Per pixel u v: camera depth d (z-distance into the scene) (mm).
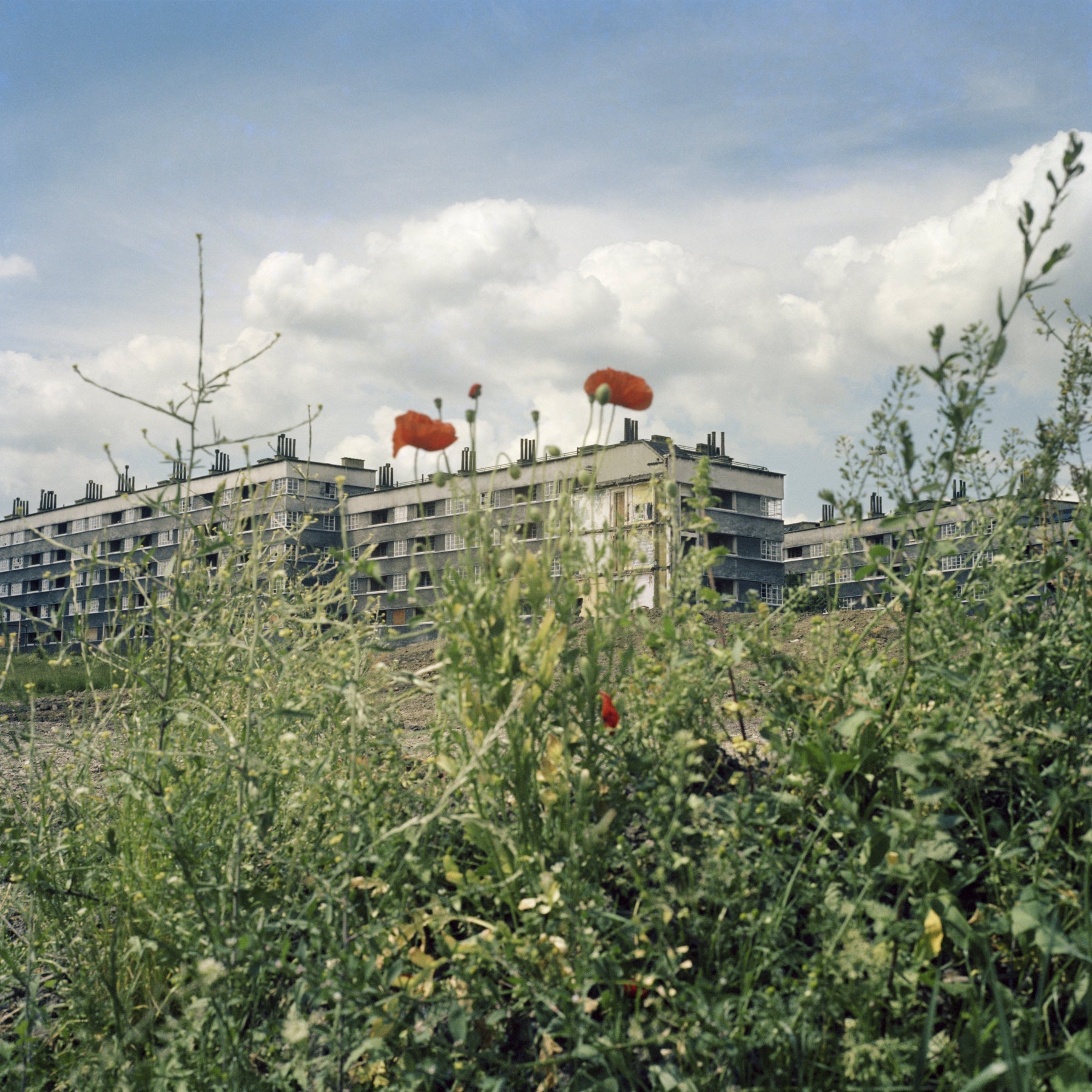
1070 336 1998
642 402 1907
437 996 1563
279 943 1678
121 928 1986
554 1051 1542
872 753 1771
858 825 1570
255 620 2240
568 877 1538
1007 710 1730
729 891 1531
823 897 1524
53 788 2312
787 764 1792
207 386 2076
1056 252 1308
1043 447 1915
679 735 1604
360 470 63938
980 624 1828
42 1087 1792
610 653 1901
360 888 1829
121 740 2457
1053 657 1842
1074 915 1529
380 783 1892
